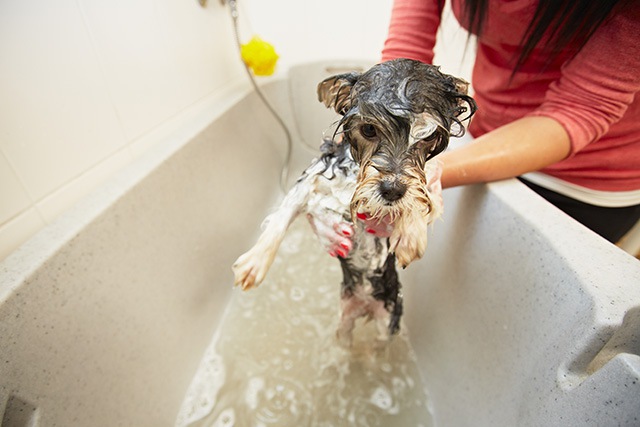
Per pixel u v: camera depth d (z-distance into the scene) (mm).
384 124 521
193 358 932
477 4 753
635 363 378
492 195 712
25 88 659
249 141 1379
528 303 593
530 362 561
